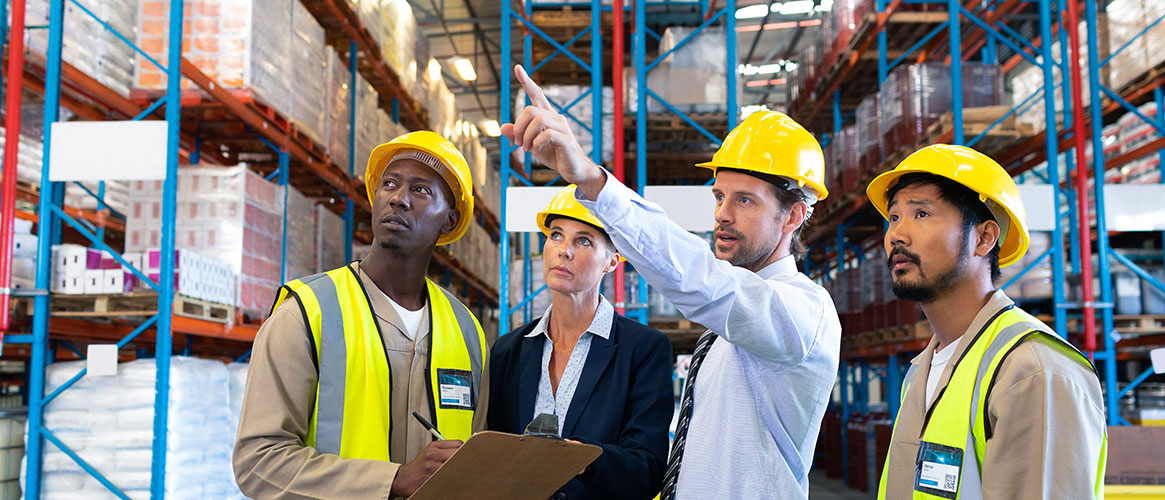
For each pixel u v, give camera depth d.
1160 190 6.54
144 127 4.55
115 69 5.46
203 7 5.57
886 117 8.05
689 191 5.60
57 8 4.77
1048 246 6.97
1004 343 1.57
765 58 19.14
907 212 1.78
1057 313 6.59
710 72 7.50
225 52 5.55
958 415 1.60
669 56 7.56
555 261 2.59
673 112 7.46
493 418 2.54
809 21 17.09
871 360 10.87
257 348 1.84
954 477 1.57
